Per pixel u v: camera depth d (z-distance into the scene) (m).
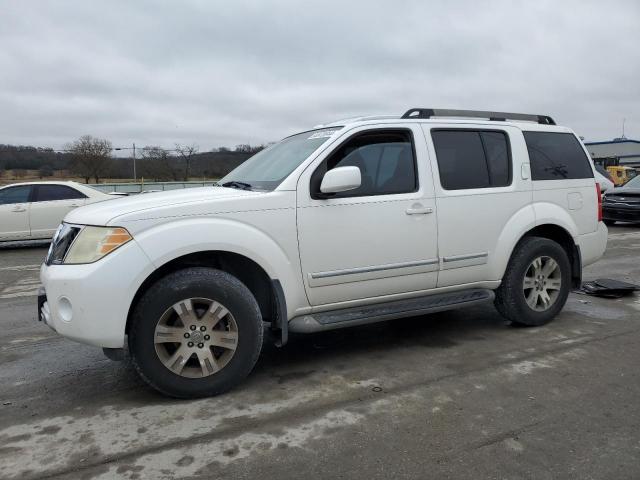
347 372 3.89
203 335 3.42
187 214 3.40
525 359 4.11
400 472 2.59
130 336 3.31
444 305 4.30
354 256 3.91
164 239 3.29
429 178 4.23
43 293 3.52
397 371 3.90
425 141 4.28
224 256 3.63
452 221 4.32
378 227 3.98
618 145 52.06
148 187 25.31
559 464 2.64
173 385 3.37
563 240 5.17
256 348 3.57
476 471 2.59
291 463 2.67
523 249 4.75
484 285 4.61
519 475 2.55
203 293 3.38
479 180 4.53
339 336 4.78
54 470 2.63
